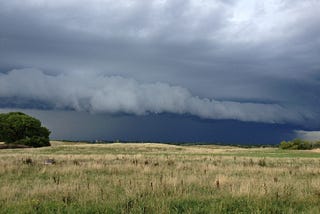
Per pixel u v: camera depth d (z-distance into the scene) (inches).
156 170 789.9
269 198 415.5
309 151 2706.7
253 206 377.4
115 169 802.8
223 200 399.5
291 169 862.5
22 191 482.0
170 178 554.9
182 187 484.1
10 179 650.8
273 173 766.5
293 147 3134.8
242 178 635.5
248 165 970.1
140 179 631.2
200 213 360.2
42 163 950.4
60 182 583.2
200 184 540.4
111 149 2741.1
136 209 355.3
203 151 2591.0
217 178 593.0
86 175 700.0
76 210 357.4
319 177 695.7
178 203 386.6
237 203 396.2
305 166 956.6
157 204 369.1
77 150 2551.7
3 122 3863.2
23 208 362.6
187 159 1241.4
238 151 2677.2
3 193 449.1
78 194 444.8
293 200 417.7
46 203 388.8
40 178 669.9
